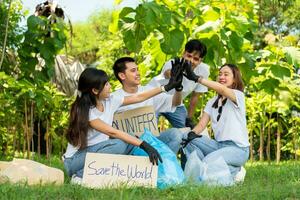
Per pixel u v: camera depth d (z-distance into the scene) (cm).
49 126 1206
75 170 597
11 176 568
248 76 830
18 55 838
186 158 636
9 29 941
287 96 964
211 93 1029
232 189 539
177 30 750
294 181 644
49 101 877
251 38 851
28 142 1071
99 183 564
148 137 597
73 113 586
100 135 593
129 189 535
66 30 852
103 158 572
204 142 634
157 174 571
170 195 523
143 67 879
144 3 709
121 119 628
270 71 855
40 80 841
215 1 802
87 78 579
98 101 588
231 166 621
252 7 842
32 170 578
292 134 1305
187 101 893
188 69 612
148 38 830
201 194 512
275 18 1845
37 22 773
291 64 853
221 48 775
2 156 1212
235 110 627
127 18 737
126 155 574
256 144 1444
